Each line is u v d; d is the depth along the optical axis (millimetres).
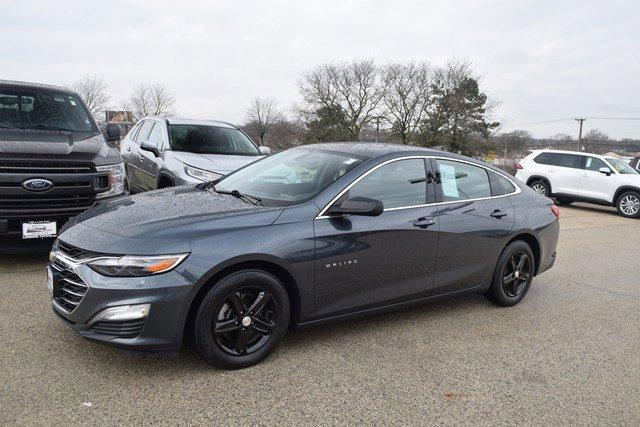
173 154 7328
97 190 5156
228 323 3182
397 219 3908
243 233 3227
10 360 3166
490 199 4723
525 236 4984
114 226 3207
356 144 4562
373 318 4410
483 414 2994
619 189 13891
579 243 9125
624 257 8023
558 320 4730
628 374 3656
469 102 46281
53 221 4895
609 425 2975
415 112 46812
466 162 4656
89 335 2994
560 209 14812
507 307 4980
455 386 3303
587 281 6301
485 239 4531
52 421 2604
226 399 2928
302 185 3836
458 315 4656
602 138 62062
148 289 2916
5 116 5754
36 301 4145
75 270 3049
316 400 2998
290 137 55562
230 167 7035
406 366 3529
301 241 3395
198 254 3037
